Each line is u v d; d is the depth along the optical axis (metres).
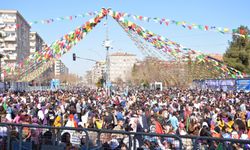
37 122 14.06
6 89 39.03
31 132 7.80
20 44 106.19
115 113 16.92
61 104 20.72
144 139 6.70
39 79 80.62
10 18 96.00
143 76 88.06
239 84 34.44
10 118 14.09
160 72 58.06
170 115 15.71
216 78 38.75
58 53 19.03
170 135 6.46
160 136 6.55
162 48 18.98
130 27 18.42
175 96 31.73
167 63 39.25
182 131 12.94
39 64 22.58
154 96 29.78
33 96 28.02
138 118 14.30
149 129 13.92
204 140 6.21
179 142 6.36
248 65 52.97
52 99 24.59
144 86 87.44
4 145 7.78
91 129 7.16
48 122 15.62
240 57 52.97
